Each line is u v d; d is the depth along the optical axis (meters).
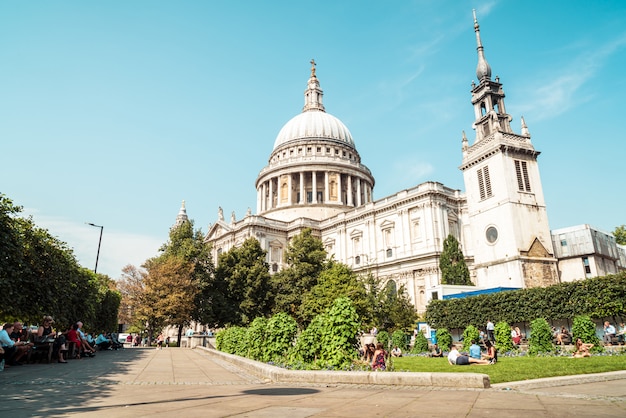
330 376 13.80
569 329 35.84
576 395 10.47
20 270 23.39
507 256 52.59
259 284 59.75
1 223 21.33
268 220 93.44
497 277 53.47
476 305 42.78
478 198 58.19
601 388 11.91
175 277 58.59
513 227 52.28
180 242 65.62
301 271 58.47
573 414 7.90
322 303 47.72
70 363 22.83
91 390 12.26
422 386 12.52
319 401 10.02
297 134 120.38
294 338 22.05
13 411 8.69
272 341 21.88
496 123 57.25
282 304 57.09
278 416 8.08
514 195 53.94
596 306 33.31
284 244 93.69
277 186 112.81
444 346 31.27
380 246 79.56
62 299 28.41
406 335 36.75
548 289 36.97
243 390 12.31
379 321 45.91
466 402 9.55
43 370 18.39
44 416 8.09
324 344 17.59
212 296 60.22
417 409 8.76
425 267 69.25
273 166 113.06
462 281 58.59
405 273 72.25
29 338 29.97
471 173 59.81
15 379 14.80
